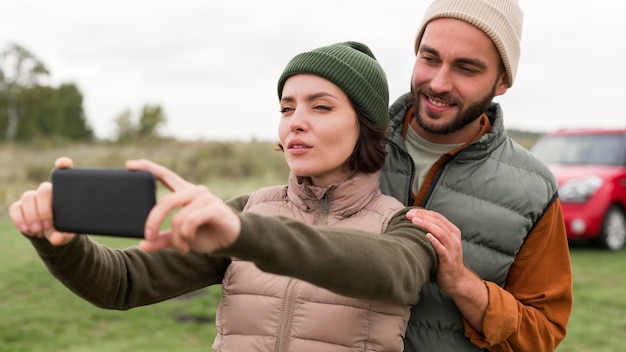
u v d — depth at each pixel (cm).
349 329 150
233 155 1944
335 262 113
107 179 105
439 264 156
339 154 159
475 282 169
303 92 159
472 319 173
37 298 532
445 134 190
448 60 178
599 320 505
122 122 3862
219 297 542
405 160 196
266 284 157
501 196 189
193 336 452
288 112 165
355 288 116
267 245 104
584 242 856
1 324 463
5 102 5494
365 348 150
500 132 194
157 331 461
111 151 2603
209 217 96
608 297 567
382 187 196
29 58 5616
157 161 1897
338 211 163
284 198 173
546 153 867
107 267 147
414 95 189
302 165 158
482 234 186
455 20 178
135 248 163
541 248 192
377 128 167
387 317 153
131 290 155
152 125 3881
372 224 159
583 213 773
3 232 844
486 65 179
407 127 203
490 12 177
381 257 120
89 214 106
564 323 193
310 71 159
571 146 859
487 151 190
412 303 140
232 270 165
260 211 170
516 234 187
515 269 195
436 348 182
